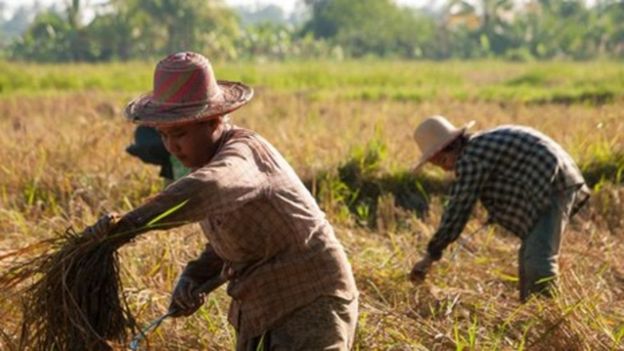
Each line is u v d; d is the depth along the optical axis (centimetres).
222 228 435
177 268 714
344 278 447
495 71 4538
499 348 605
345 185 1098
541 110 1914
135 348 457
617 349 597
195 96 416
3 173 1093
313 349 438
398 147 1254
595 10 9556
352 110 1944
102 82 3197
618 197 1049
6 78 3147
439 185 1129
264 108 1972
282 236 434
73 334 443
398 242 883
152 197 403
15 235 847
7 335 532
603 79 3231
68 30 7856
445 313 664
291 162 1170
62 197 1022
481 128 1600
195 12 8019
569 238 929
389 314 641
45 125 1591
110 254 436
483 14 9069
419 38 9756
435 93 2577
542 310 637
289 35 8162
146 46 8044
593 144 1205
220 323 617
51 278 438
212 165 400
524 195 684
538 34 8694
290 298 440
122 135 1273
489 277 789
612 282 796
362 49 9869
